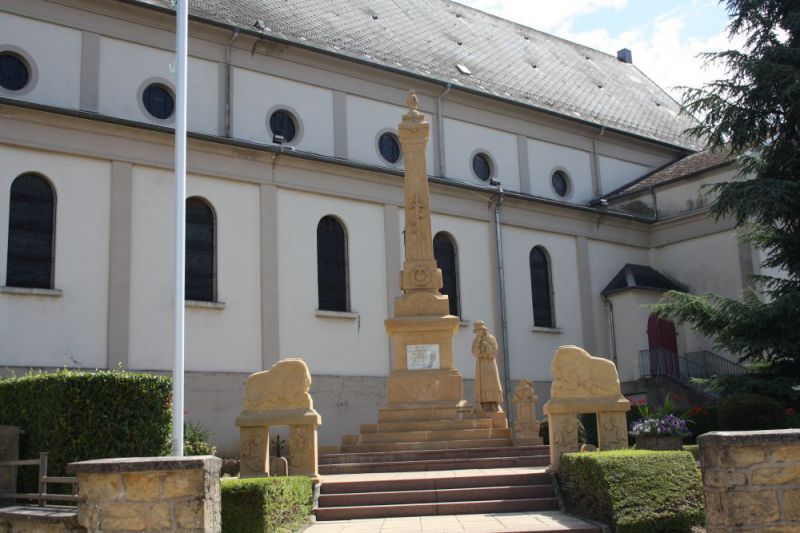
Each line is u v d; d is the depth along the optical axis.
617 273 33.94
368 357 26.83
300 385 14.41
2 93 22.41
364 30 31.44
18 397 12.64
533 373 30.59
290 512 12.35
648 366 31.70
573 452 14.35
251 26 27.05
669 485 11.93
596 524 11.85
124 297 22.58
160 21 25.28
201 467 8.78
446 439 18.62
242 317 24.53
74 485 11.24
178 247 14.27
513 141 33.09
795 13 22.84
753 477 8.97
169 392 12.74
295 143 27.34
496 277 30.34
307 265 26.05
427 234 20.64
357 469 16.47
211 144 24.70
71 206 22.25
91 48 24.00
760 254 31.31
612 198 35.72
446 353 19.88
